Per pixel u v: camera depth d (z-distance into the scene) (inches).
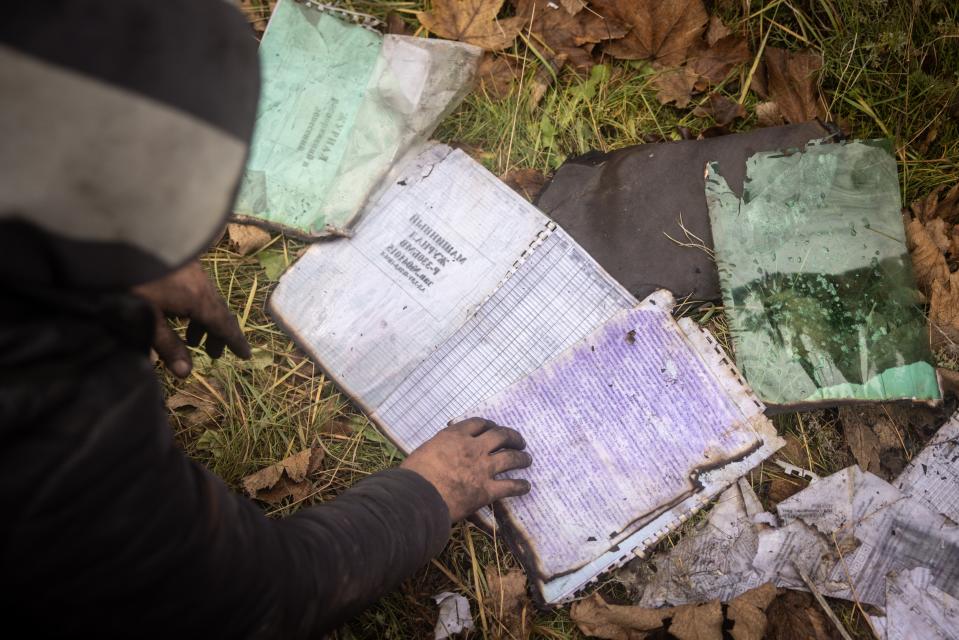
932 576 48.0
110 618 23.7
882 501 49.3
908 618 47.8
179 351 40.1
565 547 49.8
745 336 51.0
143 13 18.7
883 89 56.6
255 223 55.2
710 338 51.3
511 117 57.4
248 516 29.5
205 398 52.9
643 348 51.8
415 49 55.7
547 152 57.3
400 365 53.4
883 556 48.6
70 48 17.7
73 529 21.8
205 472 28.3
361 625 48.5
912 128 56.0
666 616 47.9
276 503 51.1
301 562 31.6
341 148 55.8
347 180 55.5
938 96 54.7
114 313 22.8
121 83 18.3
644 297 52.6
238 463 51.3
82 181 18.6
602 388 51.8
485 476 46.3
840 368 49.9
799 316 50.6
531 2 58.5
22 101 17.5
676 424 50.8
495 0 57.4
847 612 48.5
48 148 17.9
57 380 20.9
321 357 53.9
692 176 53.2
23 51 17.3
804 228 51.6
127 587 23.4
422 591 49.8
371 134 55.8
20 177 18.0
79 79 17.8
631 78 58.5
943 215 54.3
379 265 54.8
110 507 22.4
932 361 50.0
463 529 50.5
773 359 50.5
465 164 55.8
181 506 24.6
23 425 20.3
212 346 44.0
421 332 53.7
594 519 50.1
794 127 53.3
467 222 55.0
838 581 48.5
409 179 55.8
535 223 54.4
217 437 51.9
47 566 21.8
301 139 55.9
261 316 55.1
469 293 54.0
